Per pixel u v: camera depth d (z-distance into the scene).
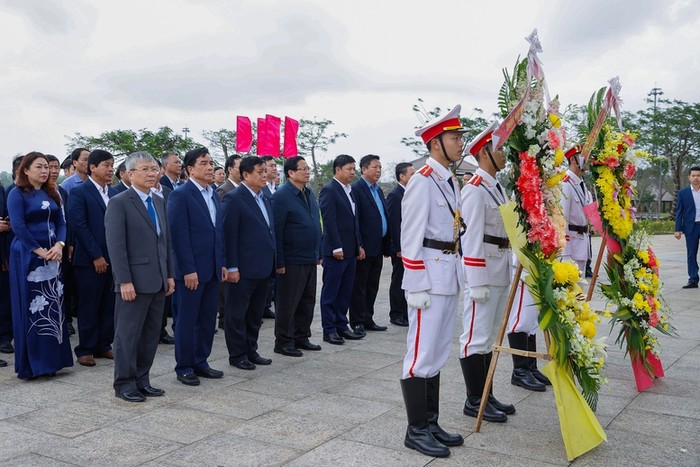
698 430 4.16
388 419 4.33
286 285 6.23
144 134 26.31
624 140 5.44
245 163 5.86
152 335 4.95
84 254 5.89
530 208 3.87
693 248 10.70
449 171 4.04
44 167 5.45
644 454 3.74
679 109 41.91
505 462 3.61
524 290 5.00
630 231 5.39
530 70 3.83
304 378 5.41
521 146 3.95
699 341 6.78
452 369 5.68
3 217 6.32
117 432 4.09
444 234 3.90
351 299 7.26
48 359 5.33
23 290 5.26
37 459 3.65
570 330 3.90
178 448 3.81
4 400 4.78
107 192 6.28
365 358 6.14
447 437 3.87
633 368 5.09
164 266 4.94
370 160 7.34
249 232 5.75
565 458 3.67
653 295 5.36
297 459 3.64
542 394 4.90
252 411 4.51
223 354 6.32
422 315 3.85
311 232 6.28
